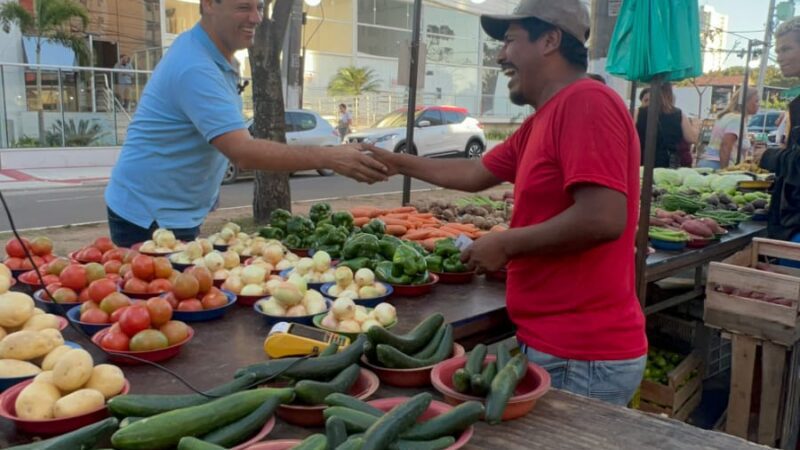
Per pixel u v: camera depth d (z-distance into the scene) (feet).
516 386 5.57
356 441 4.16
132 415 4.58
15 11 58.70
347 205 38.63
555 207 6.61
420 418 4.93
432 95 99.09
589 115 6.09
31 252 8.92
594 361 6.69
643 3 9.81
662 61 9.68
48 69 55.06
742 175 21.12
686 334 14.32
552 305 6.87
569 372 6.77
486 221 14.07
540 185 6.63
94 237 28.19
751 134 54.54
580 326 6.72
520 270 7.18
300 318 7.25
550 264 6.83
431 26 101.04
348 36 94.27
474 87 107.04
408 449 4.30
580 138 6.07
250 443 4.47
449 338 6.49
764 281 10.86
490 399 5.18
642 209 10.44
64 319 6.88
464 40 105.09
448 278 9.62
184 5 79.15
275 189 29.22
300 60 49.01
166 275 7.88
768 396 10.97
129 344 6.15
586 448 4.95
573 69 6.93
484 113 108.27
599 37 25.88
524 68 6.97
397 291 8.89
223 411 4.52
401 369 5.81
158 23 77.25
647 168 10.25
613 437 5.14
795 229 13.67
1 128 53.83
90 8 73.72
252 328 7.36
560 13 6.64
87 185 47.60
